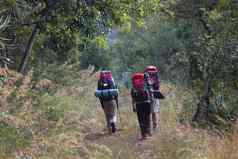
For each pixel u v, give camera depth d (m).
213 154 20.09
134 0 38.28
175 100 34.84
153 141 26.97
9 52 36.41
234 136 20.67
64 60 45.75
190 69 44.00
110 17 37.75
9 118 18.61
